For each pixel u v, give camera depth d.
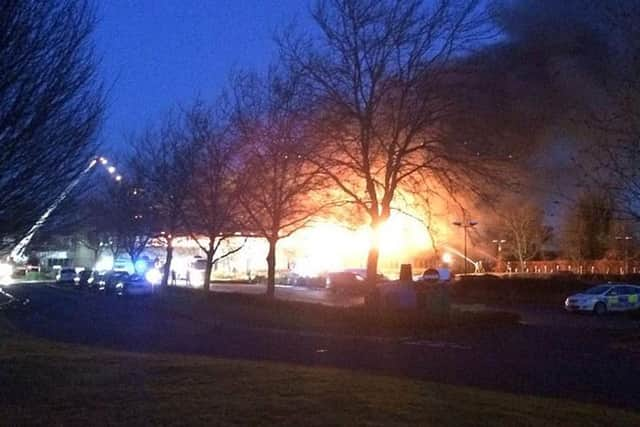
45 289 65.06
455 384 14.41
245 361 16.11
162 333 25.75
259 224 37.09
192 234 44.22
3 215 10.51
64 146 11.21
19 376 13.02
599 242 56.44
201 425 9.38
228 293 42.78
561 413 11.12
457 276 54.53
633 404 12.99
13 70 9.65
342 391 11.91
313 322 28.62
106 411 10.17
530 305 45.53
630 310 38.34
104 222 56.00
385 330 26.77
